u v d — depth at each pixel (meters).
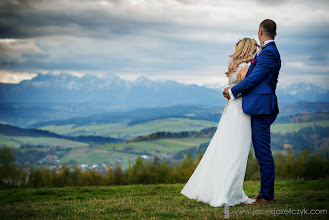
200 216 4.53
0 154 47.06
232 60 5.52
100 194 9.16
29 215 5.54
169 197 7.10
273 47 5.22
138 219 4.69
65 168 51.66
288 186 10.50
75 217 5.00
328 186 9.88
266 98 5.12
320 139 145.62
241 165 5.25
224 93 5.45
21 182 47.25
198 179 5.64
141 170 46.34
